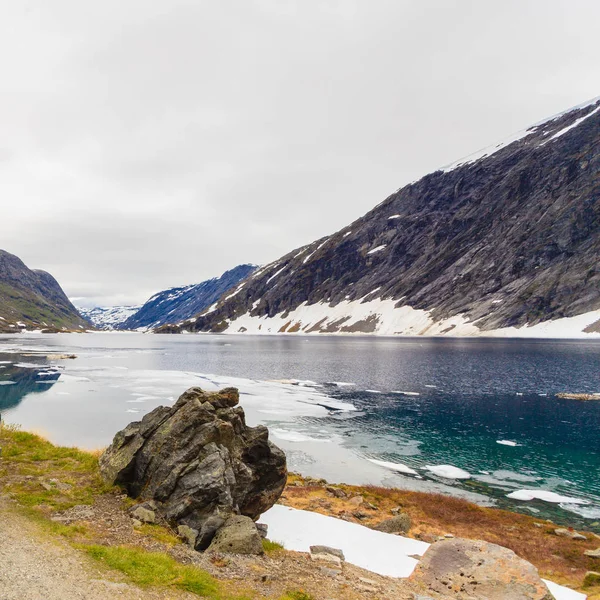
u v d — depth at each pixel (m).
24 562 12.74
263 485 23.05
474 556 18.86
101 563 13.63
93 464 24.50
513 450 46.12
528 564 17.86
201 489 18.97
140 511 18.58
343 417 59.97
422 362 122.94
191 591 12.95
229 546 16.97
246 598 13.24
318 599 14.09
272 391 78.62
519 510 32.12
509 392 77.75
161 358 146.12
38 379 89.56
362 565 19.48
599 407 65.38
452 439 49.97
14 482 20.58
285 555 18.33
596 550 24.09
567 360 118.44
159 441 21.67
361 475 38.84
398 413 62.28
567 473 39.69
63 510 17.98
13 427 31.64
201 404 22.50
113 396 71.31
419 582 17.78
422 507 30.80
